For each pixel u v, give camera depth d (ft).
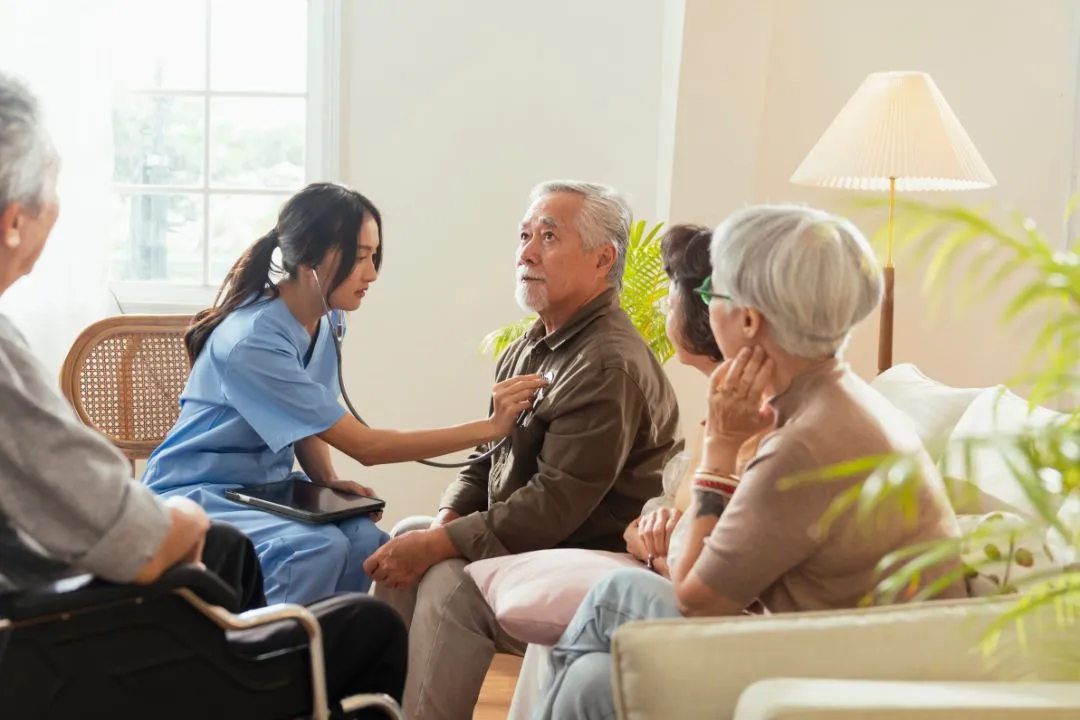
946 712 4.15
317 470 9.41
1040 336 3.39
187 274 14.20
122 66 13.83
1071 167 12.48
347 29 13.43
